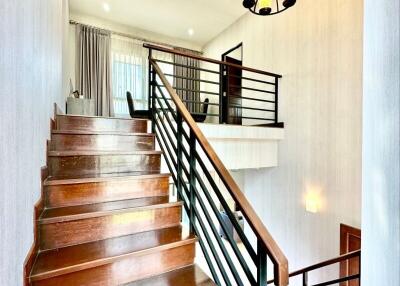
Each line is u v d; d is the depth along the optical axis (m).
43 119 1.64
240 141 3.73
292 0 2.27
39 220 1.38
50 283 1.19
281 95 4.18
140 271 1.43
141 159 2.21
